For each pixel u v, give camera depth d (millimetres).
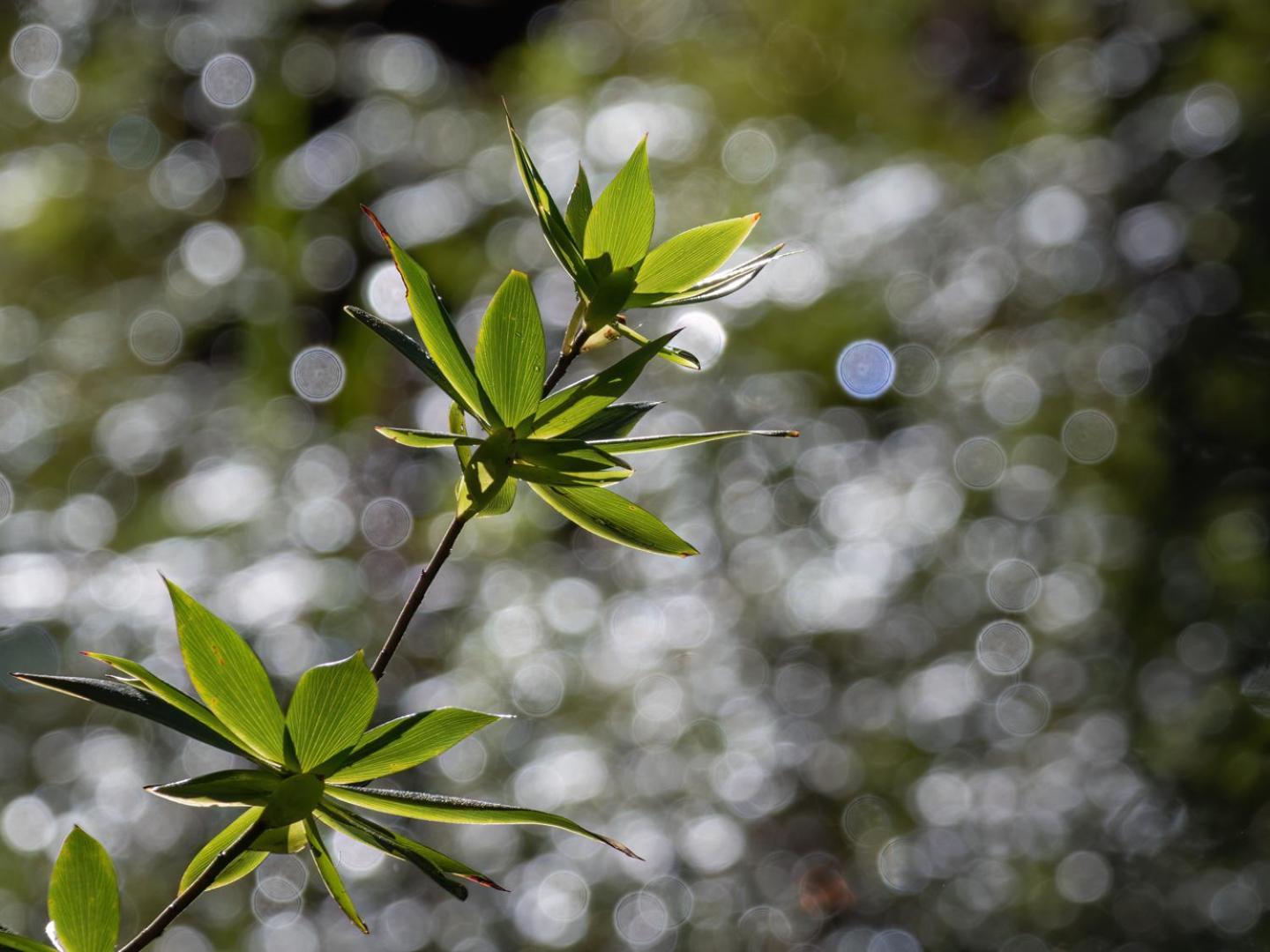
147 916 2385
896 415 3223
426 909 2477
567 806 2637
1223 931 2223
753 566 3070
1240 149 2832
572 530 3260
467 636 2994
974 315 3215
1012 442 3012
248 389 3418
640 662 2936
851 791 2676
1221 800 2371
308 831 937
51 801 2549
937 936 2381
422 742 938
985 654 2816
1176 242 2859
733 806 2650
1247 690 2463
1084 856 2408
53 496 3135
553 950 2391
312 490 3195
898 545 3021
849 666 2896
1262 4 2979
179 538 3018
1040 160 3324
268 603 2844
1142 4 3275
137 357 3479
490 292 3514
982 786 2602
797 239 3545
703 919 2449
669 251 956
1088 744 2592
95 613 2779
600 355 3352
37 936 2256
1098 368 2904
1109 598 2750
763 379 3297
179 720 928
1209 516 2674
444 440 942
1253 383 2695
